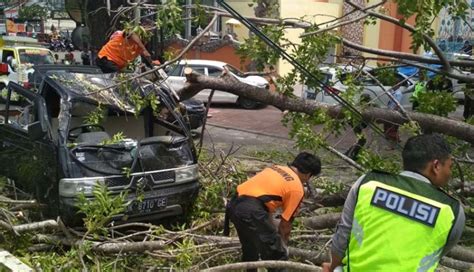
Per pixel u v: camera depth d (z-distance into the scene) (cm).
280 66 1570
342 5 2172
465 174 698
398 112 645
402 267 254
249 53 661
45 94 666
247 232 479
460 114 1326
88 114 651
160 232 568
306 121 668
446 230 255
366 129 731
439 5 539
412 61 731
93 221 534
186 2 655
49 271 500
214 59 2056
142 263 545
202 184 716
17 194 689
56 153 581
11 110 721
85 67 750
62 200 563
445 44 1182
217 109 1906
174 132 696
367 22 664
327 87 609
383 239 262
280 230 481
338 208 692
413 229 258
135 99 622
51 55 1736
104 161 588
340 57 773
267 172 492
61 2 2217
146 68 700
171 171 609
